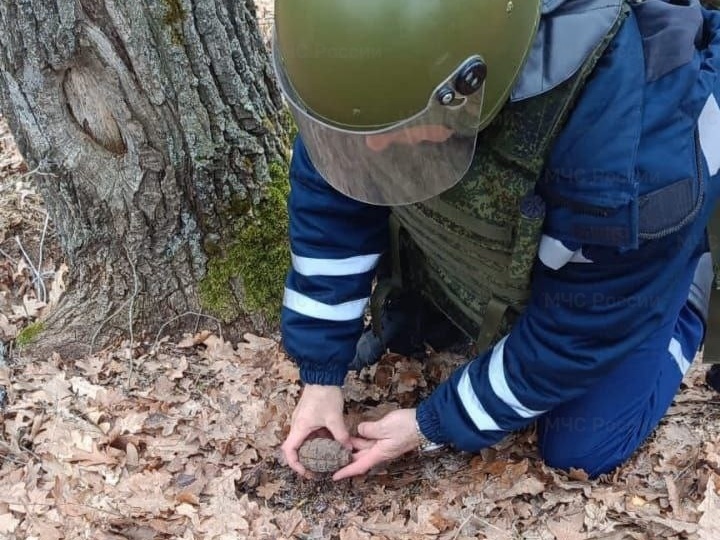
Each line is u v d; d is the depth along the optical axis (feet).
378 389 7.07
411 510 5.96
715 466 6.07
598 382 6.01
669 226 4.72
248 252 7.36
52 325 7.39
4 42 6.11
